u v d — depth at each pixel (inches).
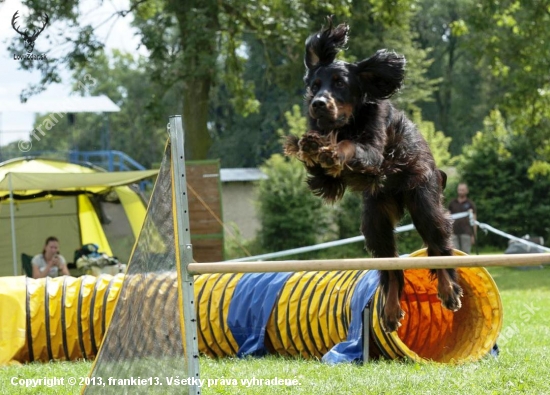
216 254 802.2
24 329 344.2
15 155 1099.9
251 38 1547.7
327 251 958.4
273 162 985.5
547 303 493.0
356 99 208.8
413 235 938.7
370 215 234.4
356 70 210.4
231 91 933.8
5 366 329.1
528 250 817.5
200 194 804.0
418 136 225.5
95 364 229.5
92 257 569.0
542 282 679.1
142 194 666.8
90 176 549.6
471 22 864.9
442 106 1946.4
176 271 212.4
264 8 858.1
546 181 1048.8
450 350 310.2
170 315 213.8
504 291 604.7
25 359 346.6
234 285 345.4
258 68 1668.3
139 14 936.3
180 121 214.4
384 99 213.3
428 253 230.1
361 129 207.9
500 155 1056.2
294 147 194.1
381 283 241.9
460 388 238.4
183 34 855.1
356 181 196.5
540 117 858.1
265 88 1670.8
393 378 253.4
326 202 200.8
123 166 922.1
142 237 227.0
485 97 1840.6
